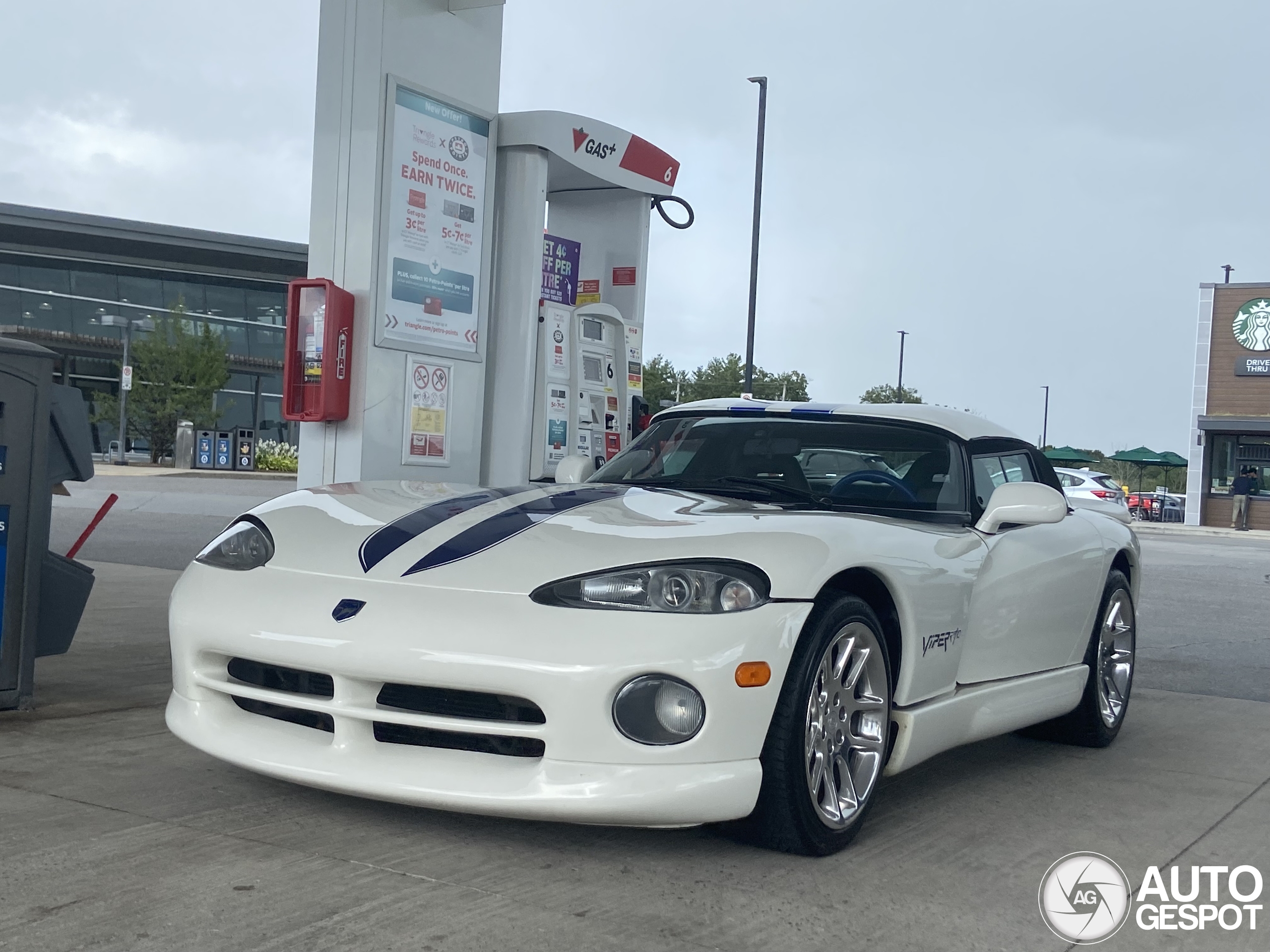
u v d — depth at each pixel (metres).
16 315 39.28
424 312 5.80
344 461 5.59
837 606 2.86
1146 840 3.17
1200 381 31.62
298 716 2.92
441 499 3.30
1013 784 3.78
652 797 2.56
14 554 3.92
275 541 3.06
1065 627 4.14
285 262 41.06
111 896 2.36
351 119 5.55
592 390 6.99
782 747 2.72
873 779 3.03
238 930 2.21
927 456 3.83
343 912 2.32
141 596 7.04
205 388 39.09
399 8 5.54
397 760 2.71
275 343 43.38
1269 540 25.05
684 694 2.61
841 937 2.36
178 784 3.17
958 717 3.43
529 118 6.25
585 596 2.65
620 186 7.06
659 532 2.88
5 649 3.92
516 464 6.38
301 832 2.81
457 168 5.93
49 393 3.96
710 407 4.19
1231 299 31.17
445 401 5.96
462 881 2.54
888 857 2.90
